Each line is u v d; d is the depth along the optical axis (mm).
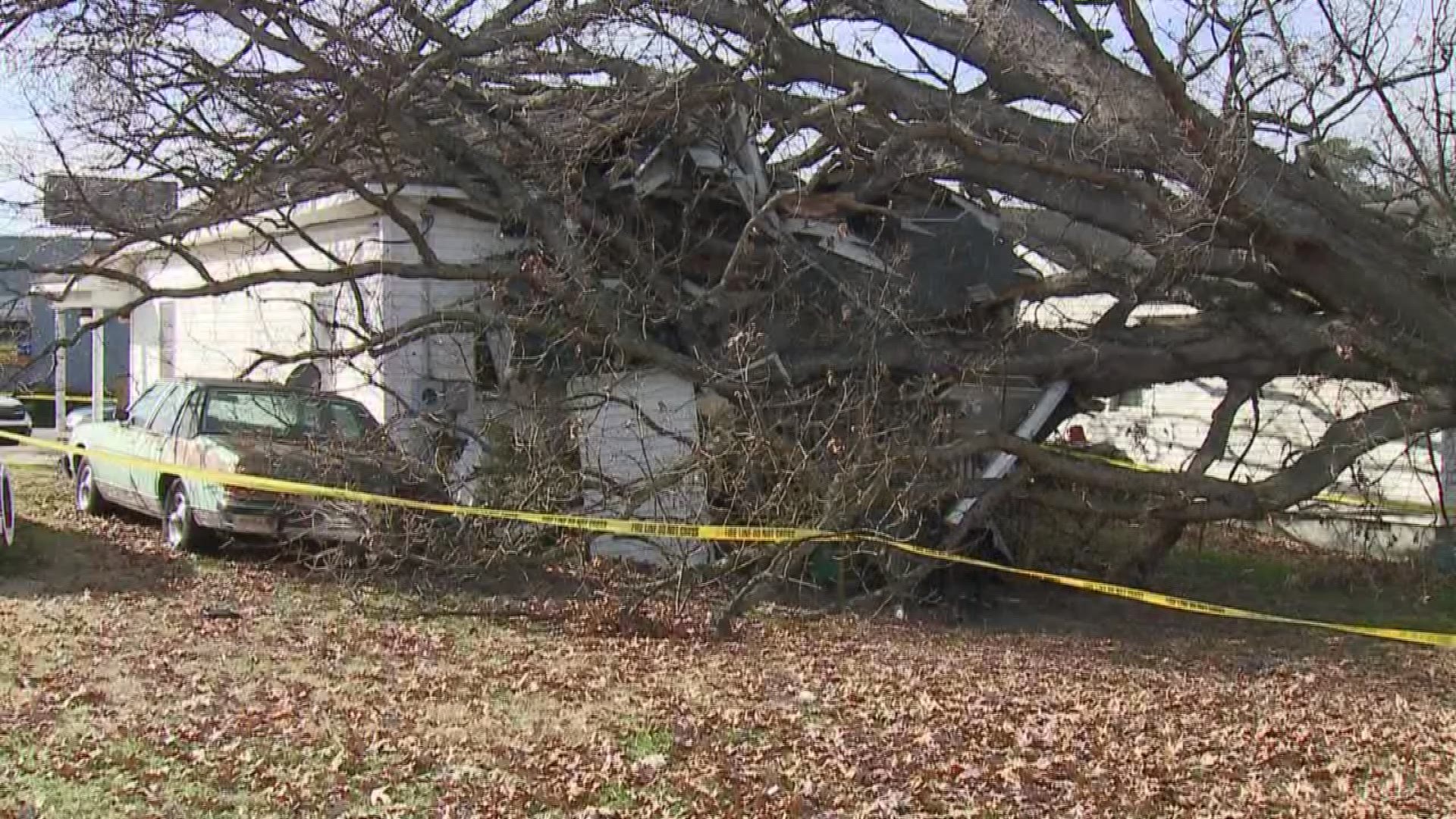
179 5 11539
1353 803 6816
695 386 13000
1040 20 13406
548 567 12156
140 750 6215
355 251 13984
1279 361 14234
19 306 19312
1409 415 13680
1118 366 14445
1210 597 15086
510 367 12922
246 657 8641
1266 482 13797
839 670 9719
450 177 13219
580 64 13016
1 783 5555
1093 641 12227
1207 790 6984
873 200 14500
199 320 19500
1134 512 13891
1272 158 13078
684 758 6867
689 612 11578
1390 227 14461
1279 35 12797
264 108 12180
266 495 11570
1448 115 13438
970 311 14750
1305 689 10336
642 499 11938
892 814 6098
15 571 11297
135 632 9211
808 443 12398
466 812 5680
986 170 13680
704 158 13805
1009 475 13453
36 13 11352
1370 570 15977
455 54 12359
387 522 11195
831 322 13578
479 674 8648
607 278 13609
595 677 8773
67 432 18938
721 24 13023
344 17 11914
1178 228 12844
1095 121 13141
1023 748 7586
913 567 12695
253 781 5871
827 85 13555
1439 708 9828
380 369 13172
